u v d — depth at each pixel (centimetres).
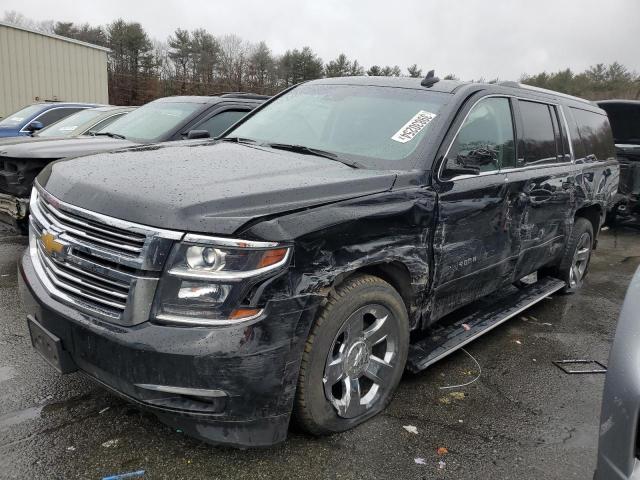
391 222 299
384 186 307
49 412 306
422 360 353
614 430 196
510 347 448
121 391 249
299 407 273
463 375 388
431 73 420
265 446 258
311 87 462
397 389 359
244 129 436
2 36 2006
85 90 2334
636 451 190
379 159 346
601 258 805
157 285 236
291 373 256
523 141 441
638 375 192
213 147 369
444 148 349
